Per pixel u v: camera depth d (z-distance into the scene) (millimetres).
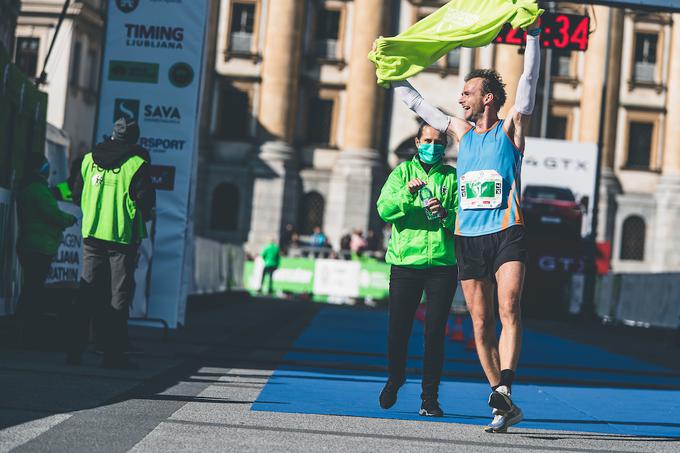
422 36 14367
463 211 13672
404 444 12477
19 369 18062
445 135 14680
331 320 47406
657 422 16719
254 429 13000
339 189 99312
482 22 14148
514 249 13258
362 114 99250
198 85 28453
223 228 100000
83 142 89062
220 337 30859
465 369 25188
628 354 36031
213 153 100500
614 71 101312
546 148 68688
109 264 19766
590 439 14078
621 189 101312
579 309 68188
